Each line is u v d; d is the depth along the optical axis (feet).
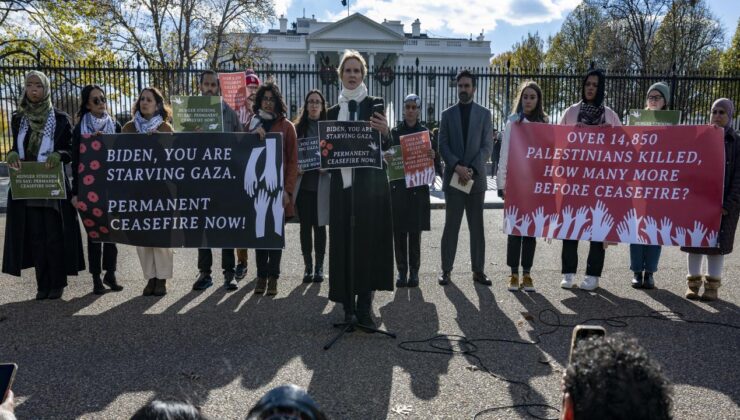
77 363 13.17
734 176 17.63
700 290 19.38
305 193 19.75
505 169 19.31
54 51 74.84
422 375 12.61
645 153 18.37
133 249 26.09
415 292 19.25
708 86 55.21
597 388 4.11
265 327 15.64
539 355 13.75
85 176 17.34
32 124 17.42
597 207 18.72
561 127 18.92
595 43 123.85
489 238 29.01
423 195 20.01
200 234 17.56
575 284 19.93
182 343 14.44
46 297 18.17
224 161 17.46
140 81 52.24
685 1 112.47
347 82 15.38
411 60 196.95
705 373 12.66
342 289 15.15
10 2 71.56
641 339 14.73
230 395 11.63
